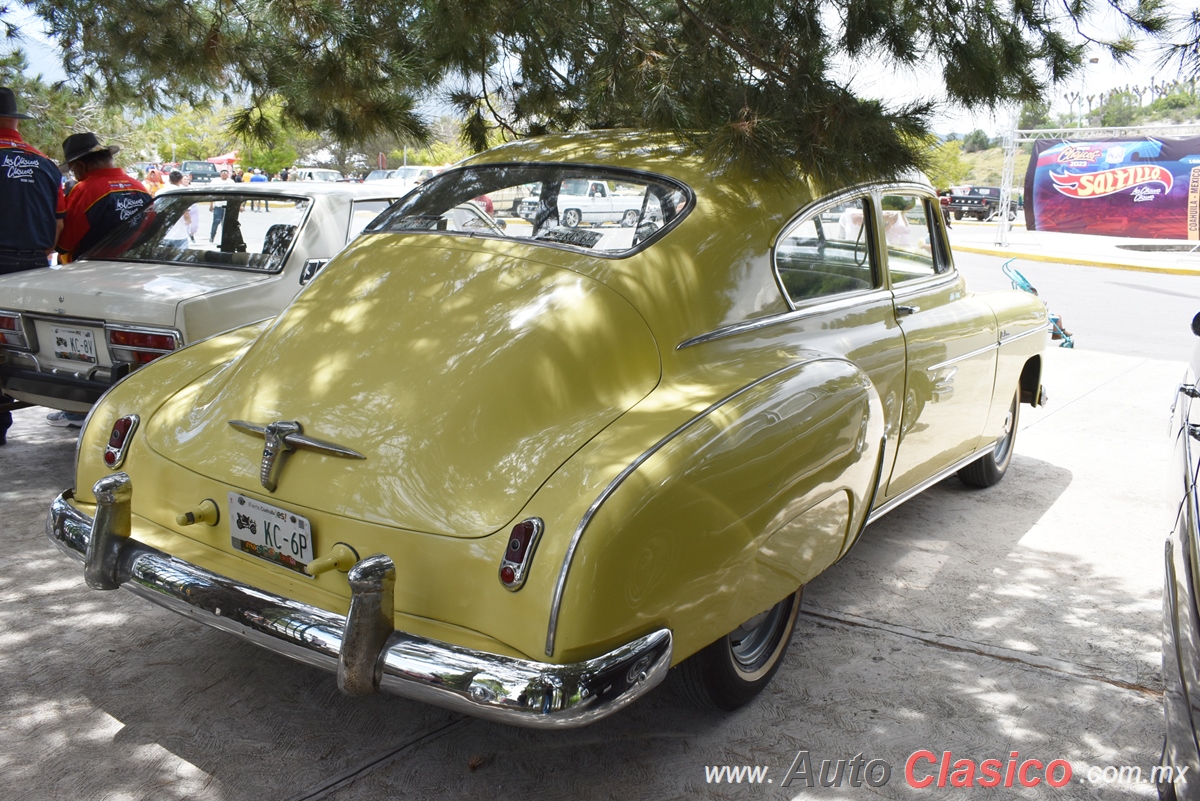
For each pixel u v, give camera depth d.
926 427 3.80
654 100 3.43
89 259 5.26
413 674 2.09
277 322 2.95
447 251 2.95
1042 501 4.92
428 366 2.54
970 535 4.43
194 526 2.65
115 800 2.46
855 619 3.57
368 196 5.44
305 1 4.61
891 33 3.51
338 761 2.66
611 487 2.15
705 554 2.30
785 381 2.66
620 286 2.68
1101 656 3.34
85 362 4.51
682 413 2.41
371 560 2.12
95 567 2.54
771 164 3.13
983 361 4.22
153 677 3.04
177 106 7.14
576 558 2.07
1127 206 20.95
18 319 4.61
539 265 2.78
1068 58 3.62
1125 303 13.81
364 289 2.90
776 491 2.48
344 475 2.38
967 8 3.59
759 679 2.94
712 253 2.88
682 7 3.66
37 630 3.30
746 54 3.57
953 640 3.43
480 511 2.23
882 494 3.60
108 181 5.67
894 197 3.75
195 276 4.75
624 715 2.91
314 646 2.21
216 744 2.71
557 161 3.23
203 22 5.29
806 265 3.21
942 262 4.21
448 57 4.51
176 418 2.82
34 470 4.87
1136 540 4.41
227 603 2.35
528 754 2.71
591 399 2.50
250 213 5.10
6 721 2.77
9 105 5.26
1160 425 6.45
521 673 2.03
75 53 6.45
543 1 4.09
